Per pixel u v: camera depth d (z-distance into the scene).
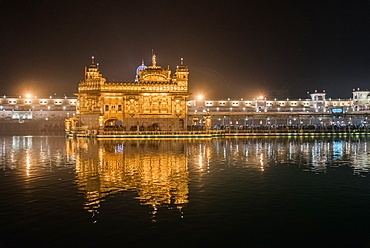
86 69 108.12
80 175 37.16
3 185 32.41
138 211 24.48
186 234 20.70
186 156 53.38
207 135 97.88
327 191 30.27
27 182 33.69
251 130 110.81
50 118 161.12
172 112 104.06
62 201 26.86
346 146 72.00
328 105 186.25
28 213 24.17
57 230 21.27
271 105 181.25
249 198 27.89
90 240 19.94
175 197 28.05
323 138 98.75
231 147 69.12
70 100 172.88
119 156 53.22
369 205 26.12
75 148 67.00
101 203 26.31
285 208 25.39
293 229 21.53
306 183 33.41
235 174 37.97
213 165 44.34
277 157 52.69
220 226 21.91
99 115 101.75
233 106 177.38
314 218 23.36
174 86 103.81
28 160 49.41
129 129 101.81
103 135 94.56
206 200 27.23
